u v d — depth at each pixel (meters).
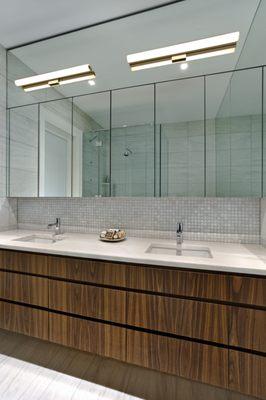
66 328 1.46
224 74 1.67
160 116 1.83
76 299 1.43
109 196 1.96
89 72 1.89
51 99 2.12
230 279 1.15
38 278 1.53
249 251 1.48
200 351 1.20
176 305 1.23
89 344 1.41
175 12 1.66
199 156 1.75
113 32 1.83
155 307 1.27
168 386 1.31
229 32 1.63
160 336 1.26
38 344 1.65
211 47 1.57
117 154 1.94
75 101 2.05
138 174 1.89
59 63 2.04
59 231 2.11
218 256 1.34
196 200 1.85
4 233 2.11
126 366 1.45
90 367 1.44
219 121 1.69
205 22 1.64
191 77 1.75
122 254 1.35
